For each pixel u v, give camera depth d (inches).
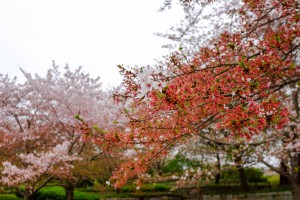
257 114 111.6
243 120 110.3
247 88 116.2
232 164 494.0
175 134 149.5
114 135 145.7
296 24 159.9
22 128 466.9
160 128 142.1
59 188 774.5
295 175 421.4
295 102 407.8
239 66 121.5
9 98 467.8
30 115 472.1
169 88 113.2
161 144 157.1
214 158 575.5
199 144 548.7
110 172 505.0
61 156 396.5
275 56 123.3
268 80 151.7
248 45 158.9
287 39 134.0
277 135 403.2
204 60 147.0
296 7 163.0
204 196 714.8
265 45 135.1
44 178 455.5
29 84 479.8
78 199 705.6
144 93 112.8
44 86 478.9
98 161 465.7
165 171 964.6
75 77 515.2
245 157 451.8
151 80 112.7
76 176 474.0
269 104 113.9
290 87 365.7
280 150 436.5
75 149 509.0
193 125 163.9
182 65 149.2
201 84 125.3
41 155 387.5
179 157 776.9
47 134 480.4
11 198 591.5
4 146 431.2
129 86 129.3
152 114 137.1
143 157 158.9
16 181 366.6
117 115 456.1
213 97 121.3
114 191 814.5
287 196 635.5
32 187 390.0
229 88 122.3
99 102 507.2
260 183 907.4
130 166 158.2
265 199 662.5
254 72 118.6
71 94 488.7
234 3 343.9
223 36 174.7
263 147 449.7
